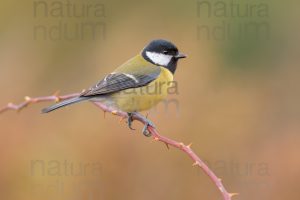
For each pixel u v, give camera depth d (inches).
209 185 486.3
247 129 536.1
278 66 652.7
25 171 497.4
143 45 624.4
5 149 507.8
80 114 535.5
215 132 527.8
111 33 642.2
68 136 519.5
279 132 556.7
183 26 639.1
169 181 488.7
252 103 569.6
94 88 366.6
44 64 629.9
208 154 514.6
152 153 498.3
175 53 394.3
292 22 671.1
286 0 677.9
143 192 487.5
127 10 657.6
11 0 644.7
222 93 572.4
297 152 519.8
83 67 627.5
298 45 661.3
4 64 628.4
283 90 619.5
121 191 487.2
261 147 532.4
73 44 638.5
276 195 490.3
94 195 484.7
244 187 490.3
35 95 603.8
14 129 522.0
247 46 651.5
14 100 590.2
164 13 653.3
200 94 554.9
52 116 540.1
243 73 634.8
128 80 376.5
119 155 497.4
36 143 516.7
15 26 646.5
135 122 508.1
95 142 507.8
